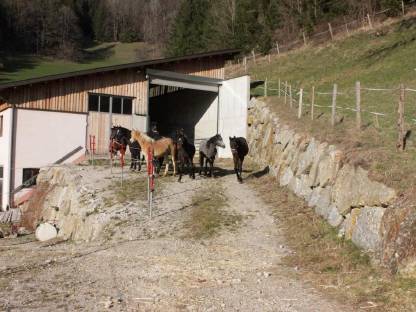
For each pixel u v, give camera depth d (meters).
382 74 27.52
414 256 8.43
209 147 19.84
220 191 17.66
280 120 21.69
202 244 12.38
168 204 16.08
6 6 99.50
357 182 11.53
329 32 43.97
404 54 29.80
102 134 26.88
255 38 55.91
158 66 28.33
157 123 38.41
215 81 29.89
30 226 21.38
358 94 15.25
